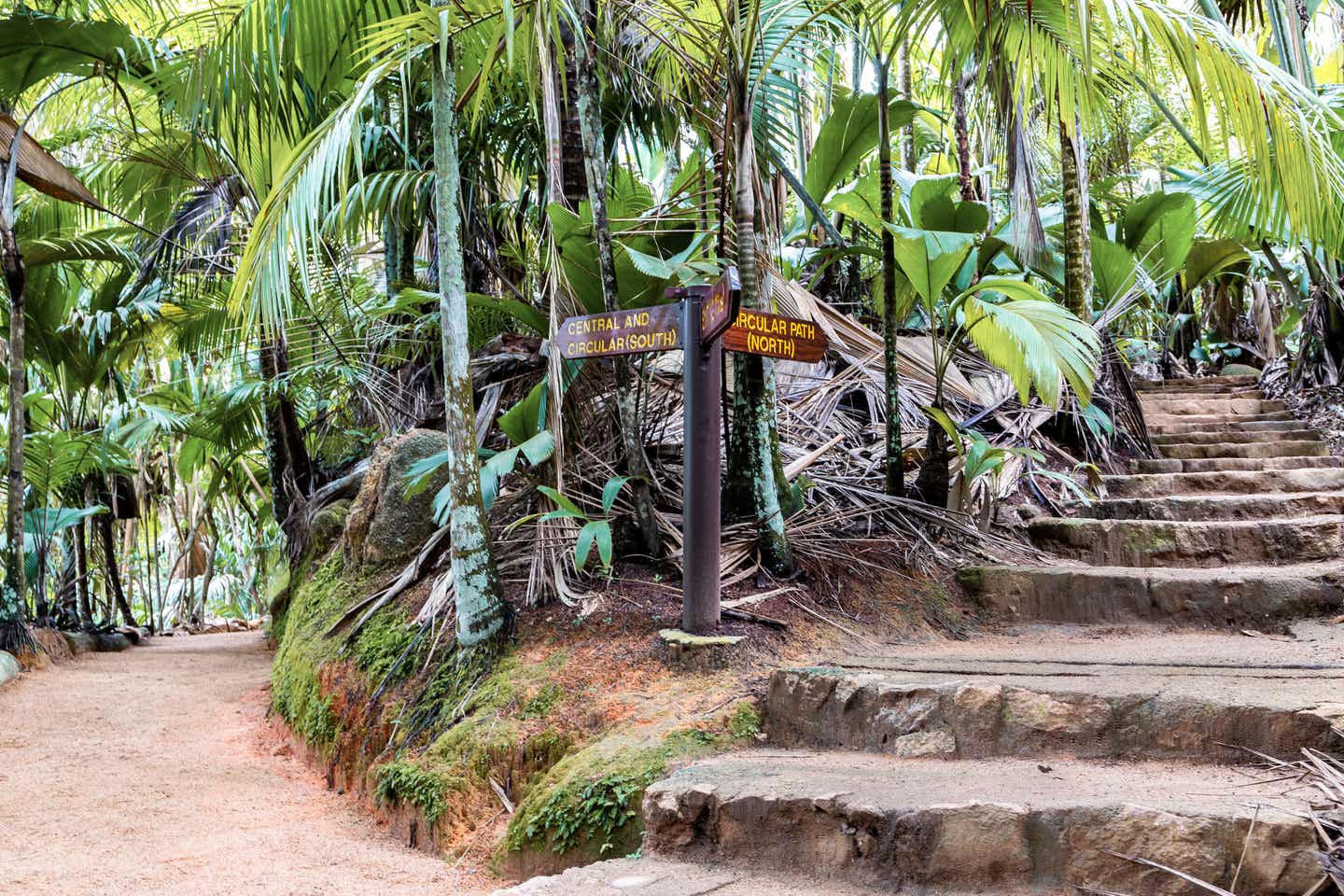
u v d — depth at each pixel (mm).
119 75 6629
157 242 7992
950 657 3791
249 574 16562
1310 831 2205
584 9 4637
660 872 2686
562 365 4727
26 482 8352
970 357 6578
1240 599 4211
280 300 3938
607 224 4309
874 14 4914
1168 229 7391
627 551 4617
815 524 4812
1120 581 4398
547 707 3758
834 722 3354
